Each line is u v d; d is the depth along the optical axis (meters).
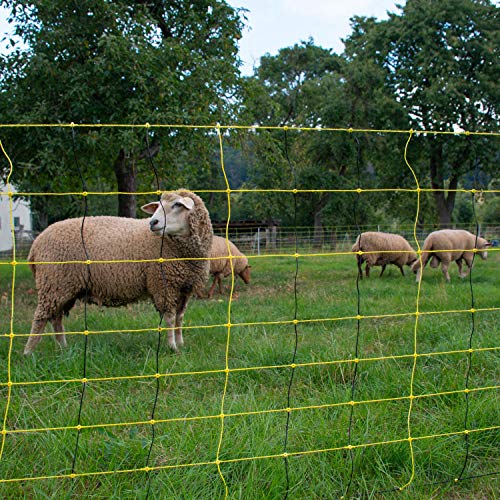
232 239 25.11
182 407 3.46
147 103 10.12
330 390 3.82
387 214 33.06
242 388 3.91
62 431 3.02
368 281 10.57
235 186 37.94
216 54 12.59
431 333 5.41
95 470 2.70
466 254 11.06
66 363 4.16
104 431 3.01
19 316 6.86
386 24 27.67
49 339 5.38
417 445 2.96
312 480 2.64
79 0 10.15
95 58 9.84
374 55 28.55
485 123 25.36
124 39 9.59
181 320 5.57
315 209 32.66
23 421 3.19
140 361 4.48
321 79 32.50
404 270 13.27
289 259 17.47
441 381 3.94
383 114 26.44
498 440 3.13
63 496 2.45
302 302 7.64
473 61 25.84
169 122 9.90
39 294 5.04
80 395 3.66
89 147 9.52
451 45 24.58
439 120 24.12
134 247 5.15
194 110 10.35
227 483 2.59
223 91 11.94
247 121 12.46
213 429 3.00
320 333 5.50
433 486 2.72
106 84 10.24
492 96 24.41
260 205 30.17
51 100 10.14
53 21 10.42
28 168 9.15
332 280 10.98
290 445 2.92
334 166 32.66
